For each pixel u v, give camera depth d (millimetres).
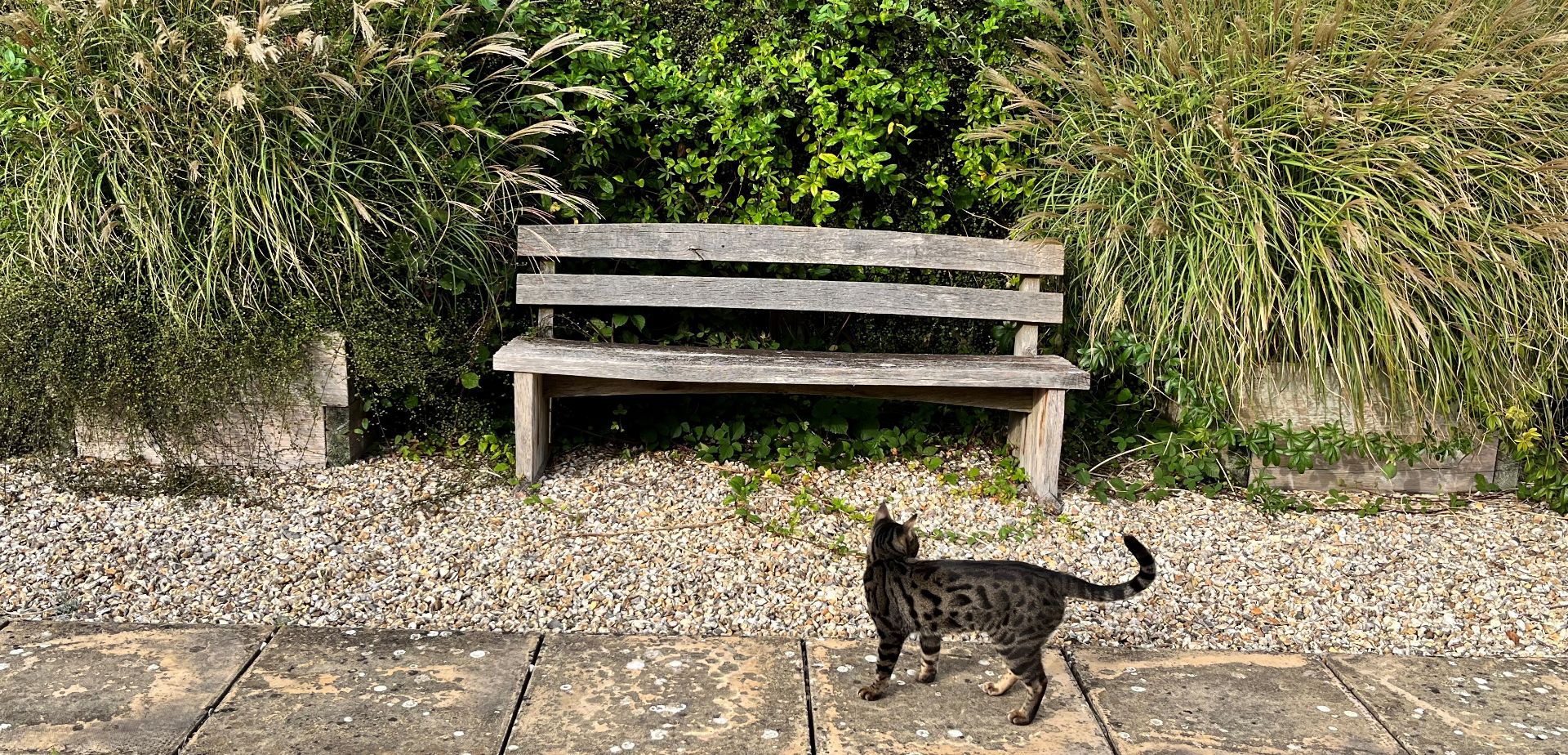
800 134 5043
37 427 4340
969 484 4520
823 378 4219
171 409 4207
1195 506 4359
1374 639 3426
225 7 4324
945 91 5008
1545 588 3734
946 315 4742
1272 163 4430
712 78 5012
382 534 3881
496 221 4602
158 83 4098
